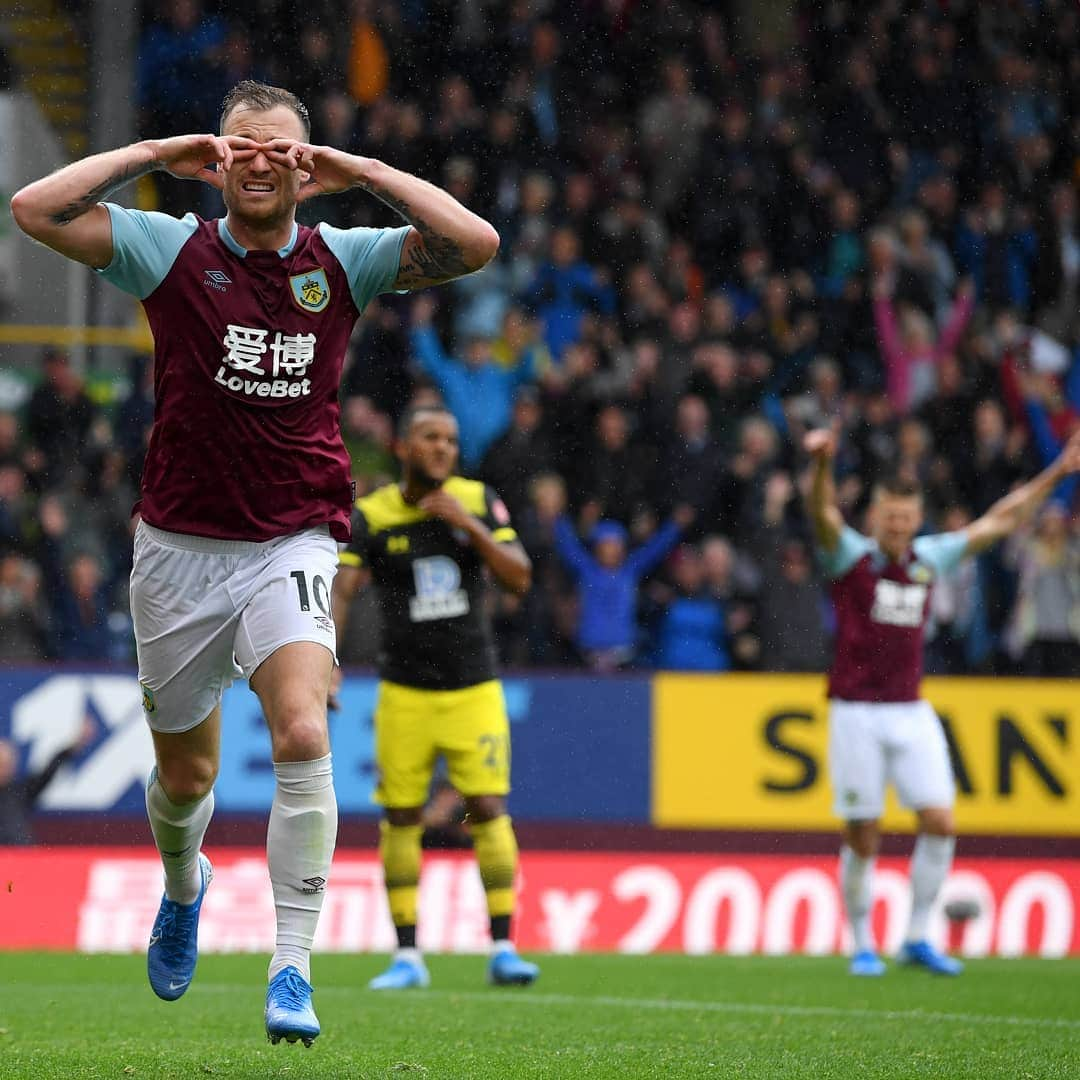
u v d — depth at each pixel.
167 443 13.05
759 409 45.50
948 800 27.34
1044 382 48.06
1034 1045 17.03
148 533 13.27
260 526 13.12
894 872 34.16
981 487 45.59
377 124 48.19
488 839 24.02
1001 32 54.53
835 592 27.61
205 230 13.05
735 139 50.81
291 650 12.86
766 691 35.41
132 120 50.16
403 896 24.11
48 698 33.47
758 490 42.28
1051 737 35.38
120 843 33.38
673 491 42.50
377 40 50.31
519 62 50.72
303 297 13.06
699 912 33.38
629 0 51.56
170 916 14.98
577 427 43.50
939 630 41.28
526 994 22.64
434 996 22.11
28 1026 18.02
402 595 24.00
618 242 48.22
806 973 26.77
